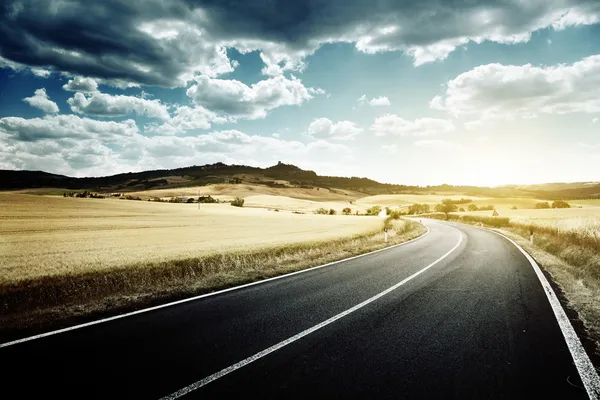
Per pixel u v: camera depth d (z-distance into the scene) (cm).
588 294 744
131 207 5931
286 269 1077
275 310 636
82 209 4781
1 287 791
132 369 397
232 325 551
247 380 375
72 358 425
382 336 505
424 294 759
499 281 899
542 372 393
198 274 1032
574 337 496
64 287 819
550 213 6125
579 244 1359
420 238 2378
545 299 709
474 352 449
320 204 14738
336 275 988
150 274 963
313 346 468
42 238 2081
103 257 1231
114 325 548
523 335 506
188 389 355
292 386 363
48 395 342
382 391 354
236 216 5359
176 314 608
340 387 362
